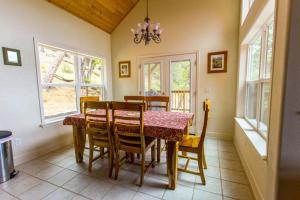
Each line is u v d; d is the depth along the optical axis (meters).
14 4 2.23
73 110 3.36
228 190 1.71
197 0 3.26
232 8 3.03
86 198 1.60
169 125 1.72
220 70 3.20
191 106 3.53
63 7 2.91
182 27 3.43
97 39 3.79
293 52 1.02
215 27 3.18
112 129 1.93
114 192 1.69
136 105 1.68
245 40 2.54
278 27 1.15
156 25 2.42
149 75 3.89
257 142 1.77
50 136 2.78
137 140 1.82
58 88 3.04
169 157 1.73
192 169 2.12
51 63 2.92
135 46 3.96
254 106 2.33
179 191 1.70
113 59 4.28
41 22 2.58
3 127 2.15
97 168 2.18
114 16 3.76
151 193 1.67
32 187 1.78
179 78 3.59
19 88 2.32
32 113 2.49
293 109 1.05
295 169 1.08
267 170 1.30
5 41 2.15
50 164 2.30
